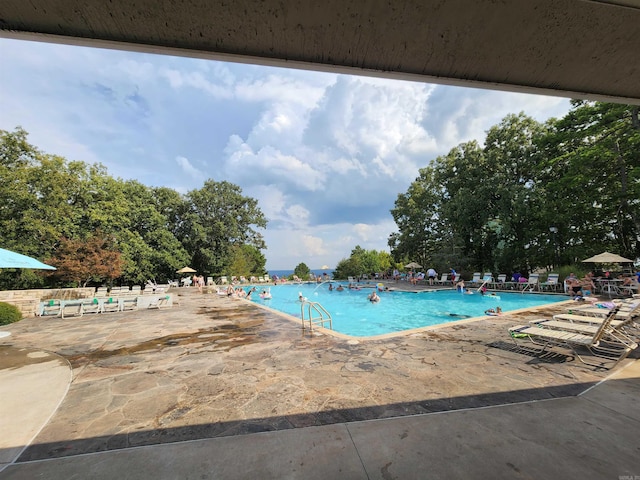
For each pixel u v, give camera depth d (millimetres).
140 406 3279
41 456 2355
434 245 26734
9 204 15156
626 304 6488
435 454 2209
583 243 16203
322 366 4398
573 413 2803
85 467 2195
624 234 15070
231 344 6012
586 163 14344
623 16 2031
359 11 1893
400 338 5957
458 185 22938
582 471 1975
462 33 2137
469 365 4273
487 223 20484
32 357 5418
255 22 1893
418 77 2596
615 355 4586
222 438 2557
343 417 2852
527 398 3162
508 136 19375
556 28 2123
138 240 23500
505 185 18859
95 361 5102
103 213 20891
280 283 28234
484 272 21875
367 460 2168
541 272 17844
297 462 2176
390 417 2818
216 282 29688
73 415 3096
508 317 7844
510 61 2457
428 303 14734
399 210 28562
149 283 24766
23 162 15898
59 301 11188
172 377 4199
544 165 16688
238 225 33031
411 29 2068
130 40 1966
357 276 30641
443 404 3062
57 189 16672
